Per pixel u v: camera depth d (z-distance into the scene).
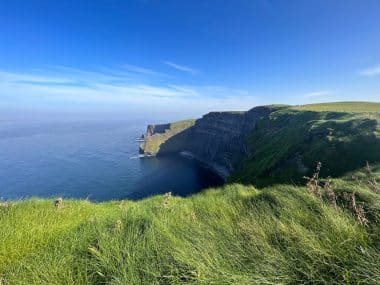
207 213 8.08
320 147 40.06
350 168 30.22
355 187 8.89
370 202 7.55
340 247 4.96
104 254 5.28
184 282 4.49
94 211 10.59
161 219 7.18
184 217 7.63
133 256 5.13
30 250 5.93
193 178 197.75
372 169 21.86
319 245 5.02
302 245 5.10
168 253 5.20
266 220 6.79
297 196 8.80
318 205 7.48
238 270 4.70
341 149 34.72
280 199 8.57
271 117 121.31
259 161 70.69
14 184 157.75
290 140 61.88
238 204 8.99
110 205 14.22
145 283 4.47
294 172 41.16
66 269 4.98
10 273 4.99
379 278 4.01
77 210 10.35
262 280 4.32
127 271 4.79
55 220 8.45
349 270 4.33
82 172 192.00
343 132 41.69
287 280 4.36
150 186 170.00
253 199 9.54
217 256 5.08
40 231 6.92
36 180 167.38
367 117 45.53
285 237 5.55
